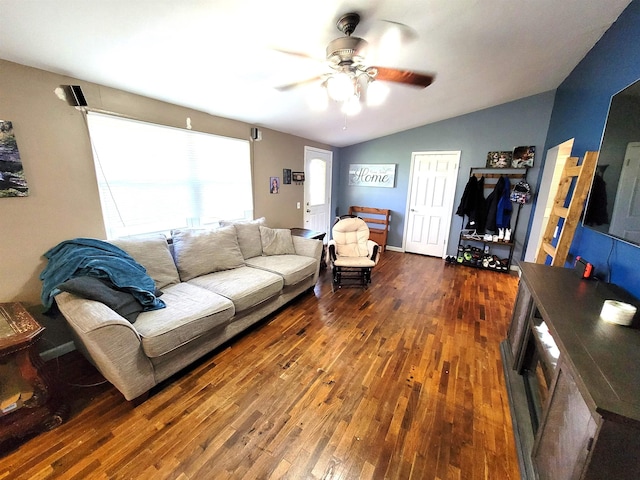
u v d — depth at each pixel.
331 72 1.96
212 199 3.14
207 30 1.60
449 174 4.69
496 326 2.62
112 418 1.55
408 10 1.64
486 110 4.22
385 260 4.79
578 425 0.90
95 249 1.93
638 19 1.74
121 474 1.26
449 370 1.99
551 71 2.99
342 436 1.47
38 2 1.23
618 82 1.96
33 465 1.29
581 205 2.03
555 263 2.15
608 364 0.91
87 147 2.09
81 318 1.46
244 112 3.04
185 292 2.18
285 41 1.77
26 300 1.88
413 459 1.35
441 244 4.96
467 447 1.41
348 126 4.14
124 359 1.52
